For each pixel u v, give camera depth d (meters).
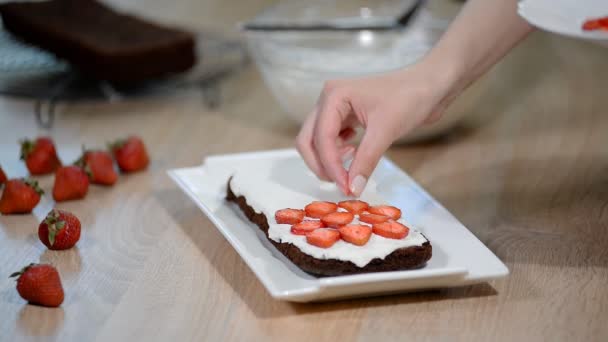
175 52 1.33
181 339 0.84
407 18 1.23
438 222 0.97
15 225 1.02
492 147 1.22
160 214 1.05
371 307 0.87
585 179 1.12
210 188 1.05
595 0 0.90
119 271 0.94
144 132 1.27
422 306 0.88
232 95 1.42
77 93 1.38
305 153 0.97
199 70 1.44
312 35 1.30
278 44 1.21
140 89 1.43
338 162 0.94
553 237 0.99
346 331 0.85
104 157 1.11
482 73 1.00
